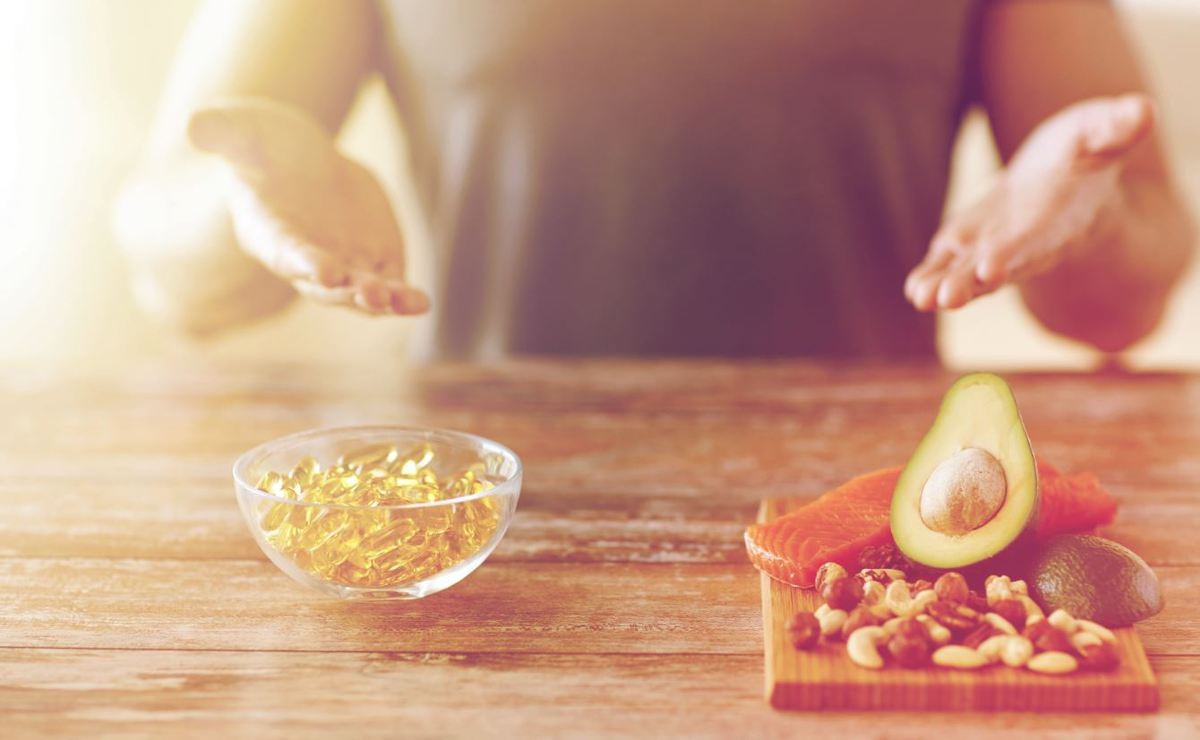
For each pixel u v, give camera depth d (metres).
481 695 0.81
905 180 1.78
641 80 1.69
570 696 0.81
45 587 0.93
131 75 2.69
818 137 1.71
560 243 1.76
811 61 1.68
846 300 1.77
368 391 1.36
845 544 0.92
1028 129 1.72
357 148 2.95
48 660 0.84
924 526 0.90
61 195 2.72
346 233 1.22
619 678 0.83
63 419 1.26
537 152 1.73
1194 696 0.82
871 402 1.34
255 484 0.93
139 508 1.06
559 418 1.28
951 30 1.75
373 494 0.91
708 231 1.74
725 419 1.28
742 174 1.72
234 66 1.67
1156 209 1.60
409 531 0.87
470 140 1.76
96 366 1.45
